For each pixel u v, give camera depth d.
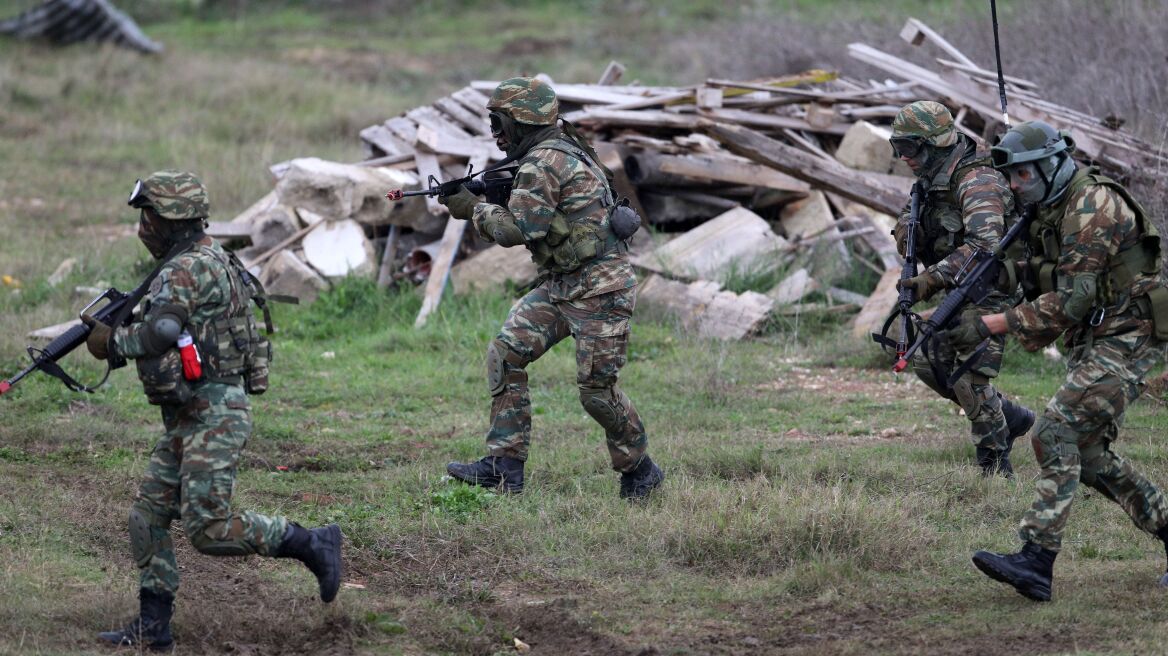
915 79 44.31
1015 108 41.56
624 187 42.16
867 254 42.47
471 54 104.81
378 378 35.12
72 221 57.06
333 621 18.61
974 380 24.69
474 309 40.06
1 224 55.31
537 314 23.98
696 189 44.59
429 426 30.83
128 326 16.70
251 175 64.00
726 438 29.08
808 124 44.91
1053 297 18.14
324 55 104.38
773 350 37.66
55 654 16.66
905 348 23.31
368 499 24.72
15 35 98.44
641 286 41.25
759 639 18.08
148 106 82.81
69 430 28.70
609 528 22.50
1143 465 25.84
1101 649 16.94
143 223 17.11
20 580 19.48
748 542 21.39
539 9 123.94
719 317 39.09
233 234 43.75
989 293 19.73
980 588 19.55
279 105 83.62
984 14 64.94
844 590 19.64
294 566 21.19
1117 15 54.94
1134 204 17.97
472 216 23.44
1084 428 18.30
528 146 22.89
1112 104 47.47
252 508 23.91
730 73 75.50
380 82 95.19
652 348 37.28
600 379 23.14
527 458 26.19
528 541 22.05
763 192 44.28
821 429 30.00
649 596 19.88
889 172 43.12
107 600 18.88
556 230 22.53
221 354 17.00
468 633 18.62
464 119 46.78
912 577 20.25
